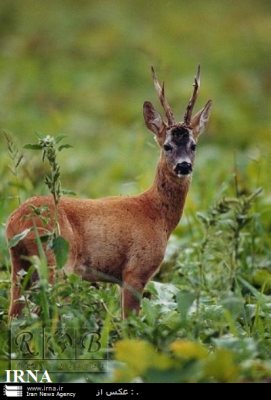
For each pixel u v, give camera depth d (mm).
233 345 10289
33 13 39156
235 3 42781
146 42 35531
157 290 12812
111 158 23219
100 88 32062
